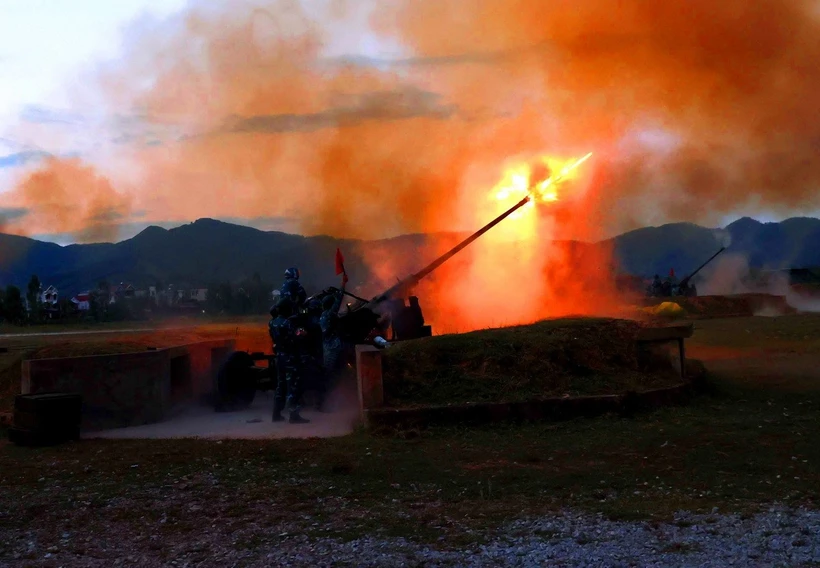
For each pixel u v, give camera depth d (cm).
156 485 783
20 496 755
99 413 1134
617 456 841
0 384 1248
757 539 571
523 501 689
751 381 1313
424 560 547
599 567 525
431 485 751
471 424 1005
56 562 571
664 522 616
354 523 638
